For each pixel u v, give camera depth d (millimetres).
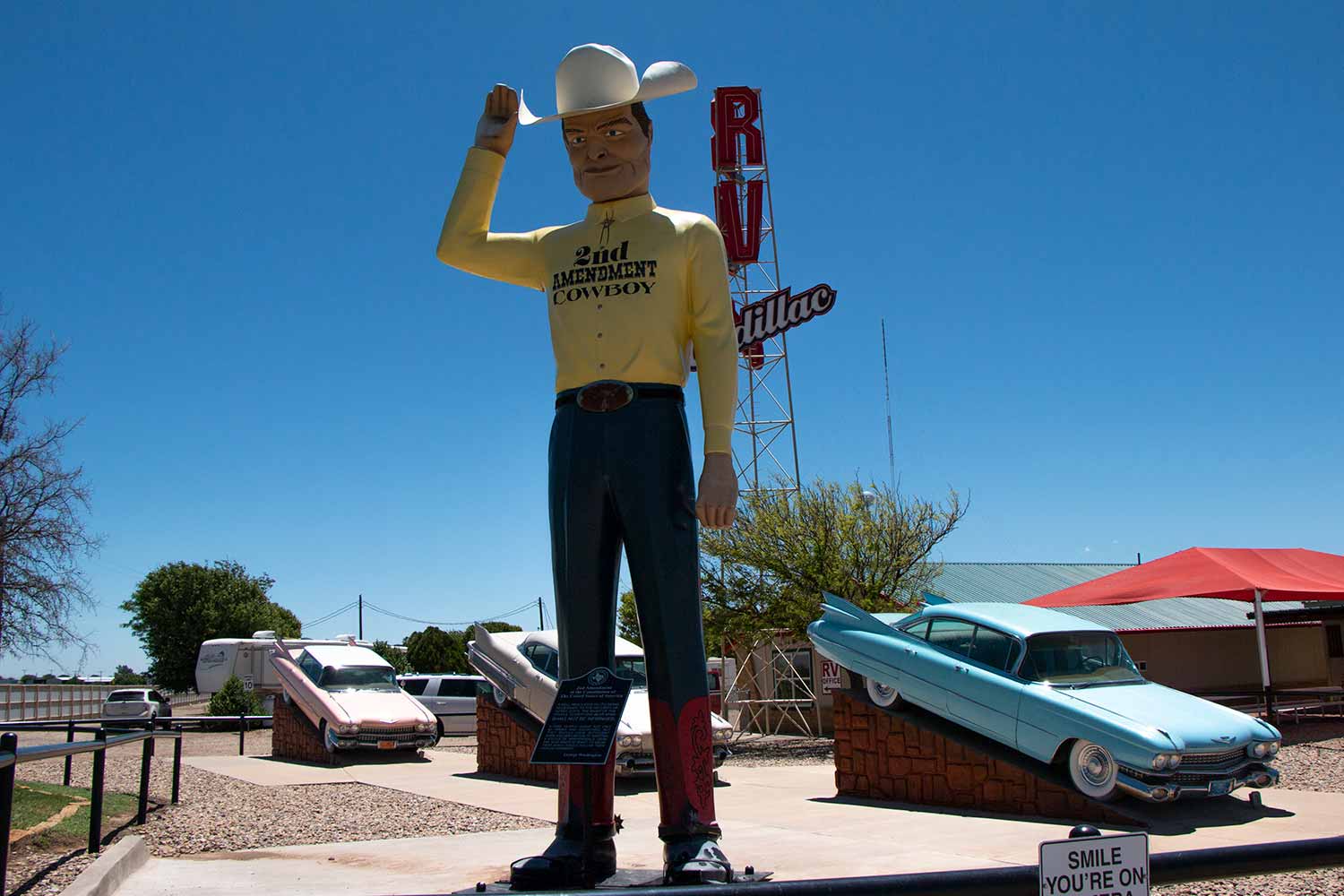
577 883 4559
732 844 7199
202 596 51719
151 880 6152
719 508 4984
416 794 11164
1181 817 8031
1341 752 12711
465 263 5375
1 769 4520
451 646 46469
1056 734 8211
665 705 4840
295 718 17000
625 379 5043
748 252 23609
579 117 5238
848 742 10148
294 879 6164
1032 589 26219
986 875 2326
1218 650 25797
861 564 17125
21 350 25812
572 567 5000
